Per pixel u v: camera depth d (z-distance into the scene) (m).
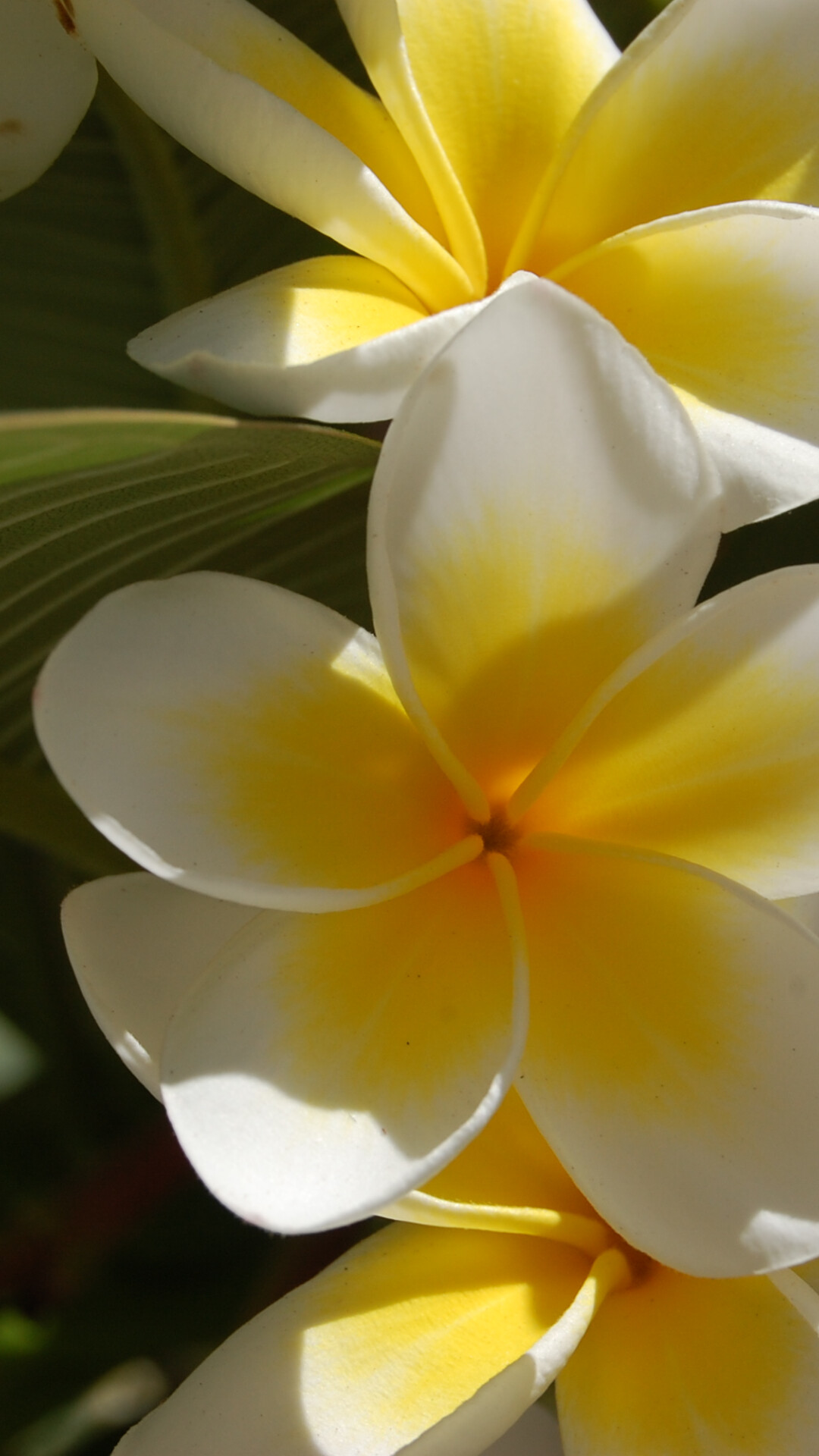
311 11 0.56
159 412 0.49
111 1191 0.58
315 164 0.51
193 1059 0.50
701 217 0.51
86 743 0.50
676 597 0.51
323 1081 0.50
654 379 0.50
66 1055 0.60
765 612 0.51
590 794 0.52
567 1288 0.52
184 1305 0.60
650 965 0.51
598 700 0.51
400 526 0.50
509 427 0.50
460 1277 0.52
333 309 0.51
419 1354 0.51
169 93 0.51
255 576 0.54
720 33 0.52
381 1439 0.51
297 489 0.52
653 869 0.52
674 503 0.50
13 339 0.57
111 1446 0.58
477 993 0.51
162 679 0.50
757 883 0.52
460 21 0.53
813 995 0.51
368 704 0.51
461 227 0.52
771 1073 0.51
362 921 0.51
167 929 0.51
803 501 0.51
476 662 0.51
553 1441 0.52
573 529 0.51
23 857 0.60
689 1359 0.51
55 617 0.53
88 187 0.57
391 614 0.50
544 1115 0.51
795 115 0.53
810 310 0.52
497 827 0.52
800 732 0.51
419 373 0.50
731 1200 0.50
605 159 0.53
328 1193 0.49
